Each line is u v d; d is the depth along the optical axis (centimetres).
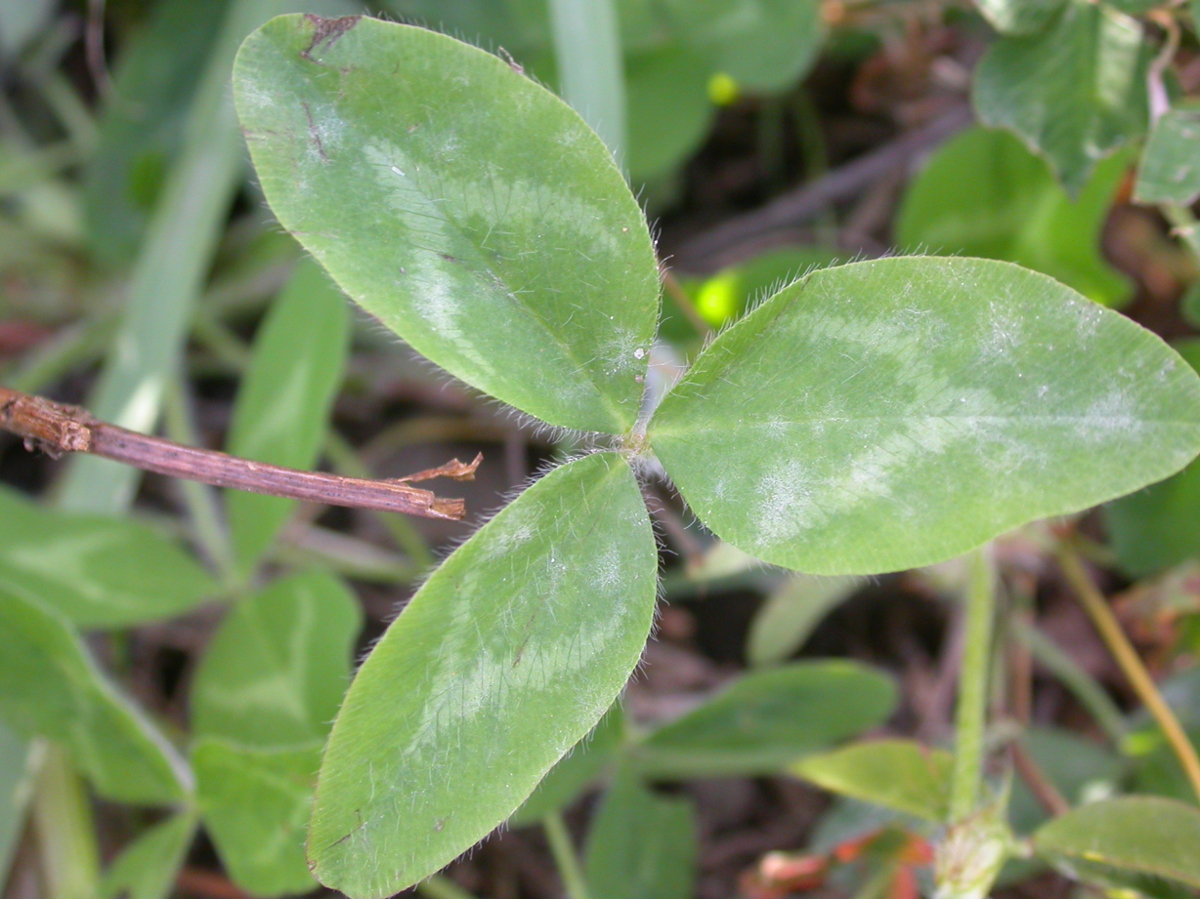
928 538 7
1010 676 16
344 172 7
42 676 11
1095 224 14
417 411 18
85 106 19
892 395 7
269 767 10
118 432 9
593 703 7
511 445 16
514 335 8
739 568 14
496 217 7
